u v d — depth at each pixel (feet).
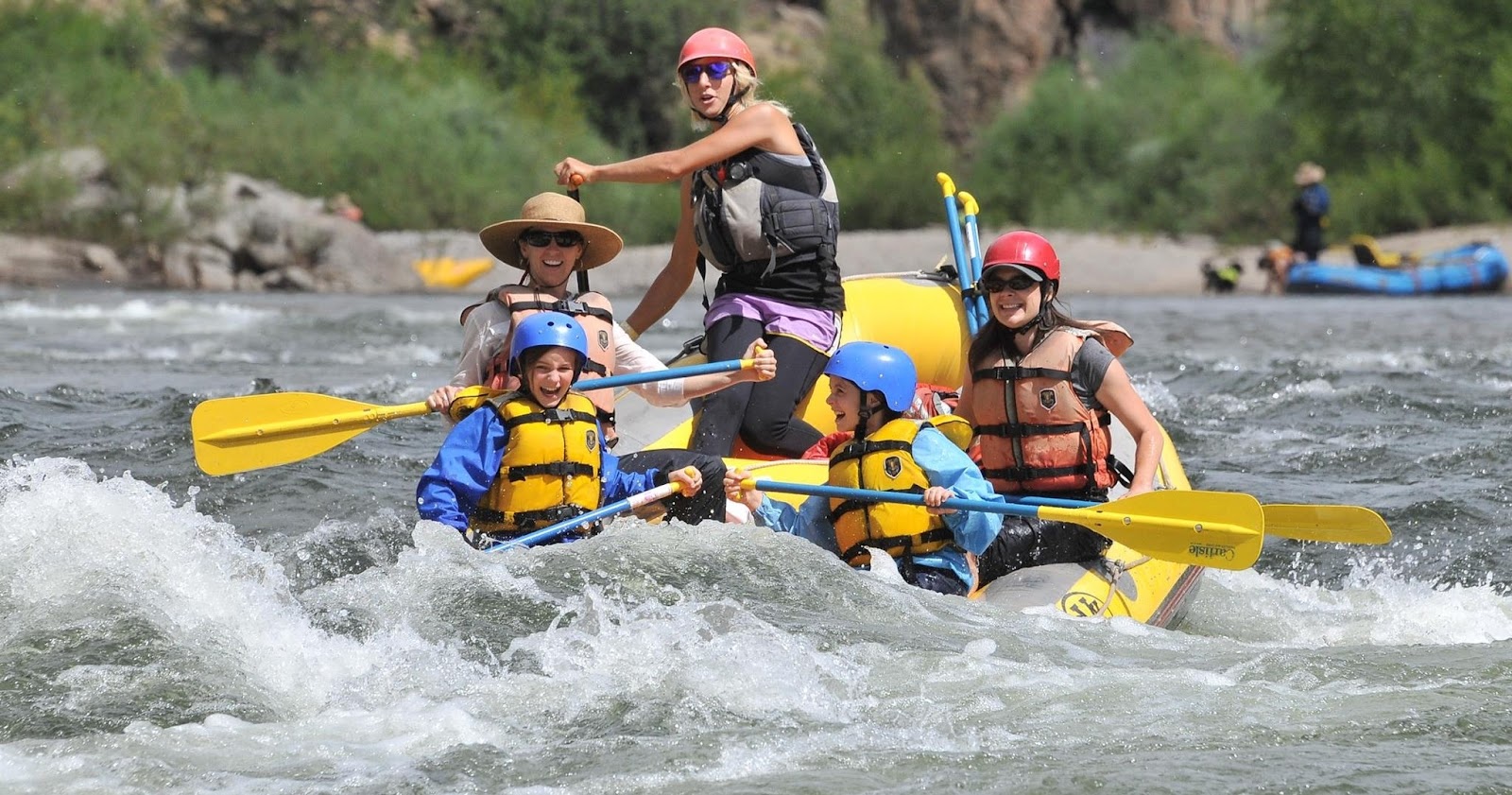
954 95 490.90
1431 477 87.92
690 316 222.69
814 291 73.05
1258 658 52.01
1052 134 418.72
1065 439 63.41
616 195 376.89
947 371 79.56
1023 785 40.37
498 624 50.96
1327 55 377.91
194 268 309.42
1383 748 42.96
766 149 71.56
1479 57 362.12
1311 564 72.74
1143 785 40.27
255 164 348.59
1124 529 59.62
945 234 373.61
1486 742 43.32
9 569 51.67
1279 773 40.91
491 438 59.82
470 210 365.61
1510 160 350.02
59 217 310.04
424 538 56.90
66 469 62.80
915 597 57.31
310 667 47.50
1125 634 55.88
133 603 50.39
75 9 381.19
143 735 42.27
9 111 325.62
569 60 464.24
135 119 336.90
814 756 42.34
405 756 41.86
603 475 62.95
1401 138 374.02
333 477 80.59
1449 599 66.44
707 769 41.37
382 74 414.21
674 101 471.21
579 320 66.39
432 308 240.53
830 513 65.16
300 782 40.11
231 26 426.92
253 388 117.80
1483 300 267.80
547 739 43.27
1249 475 89.86
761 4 515.09
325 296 281.33
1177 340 182.50
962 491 61.05
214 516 71.97
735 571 56.65
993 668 49.39
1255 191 379.35
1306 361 146.61
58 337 170.09
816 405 73.46
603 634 50.39
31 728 42.39
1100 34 510.17
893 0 501.15
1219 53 482.28
